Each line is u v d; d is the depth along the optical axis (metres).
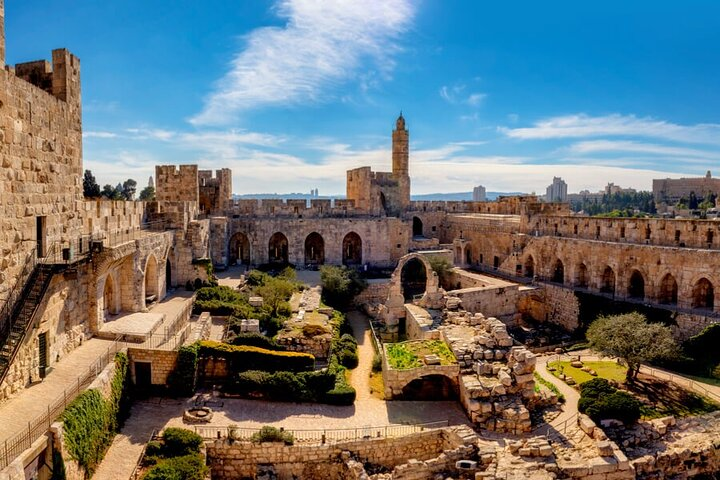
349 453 29.22
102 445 26.80
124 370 31.98
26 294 26.69
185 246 53.81
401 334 51.66
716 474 30.94
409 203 99.75
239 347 36.88
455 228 92.25
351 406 34.66
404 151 102.94
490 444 29.73
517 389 34.09
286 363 36.69
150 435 29.08
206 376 36.38
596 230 61.19
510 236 75.62
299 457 28.89
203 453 27.53
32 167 28.12
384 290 66.00
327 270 63.88
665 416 34.47
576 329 56.94
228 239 71.56
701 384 39.91
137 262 41.84
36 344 27.80
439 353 38.06
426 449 30.83
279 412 33.16
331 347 42.50
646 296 53.69
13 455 20.03
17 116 26.42
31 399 25.39
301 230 74.56
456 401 35.81
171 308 44.47
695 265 49.19
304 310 51.03
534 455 28.16
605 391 34.97
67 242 32.75
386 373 36.53
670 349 39.84
